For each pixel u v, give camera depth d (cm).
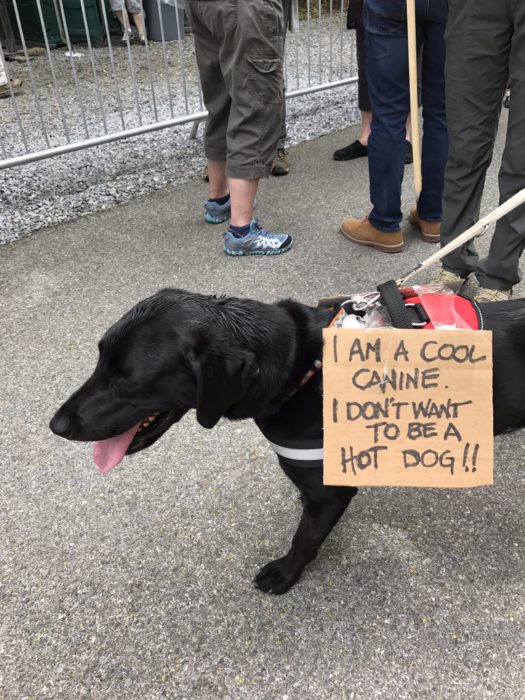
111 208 438
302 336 165
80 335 305
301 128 576
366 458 152
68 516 215
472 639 173
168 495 221
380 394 148
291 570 186
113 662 172
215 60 344
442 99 329
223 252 378
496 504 213
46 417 257
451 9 251
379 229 365
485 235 381
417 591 187
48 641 177
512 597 184
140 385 151
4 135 511
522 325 167
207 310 154
